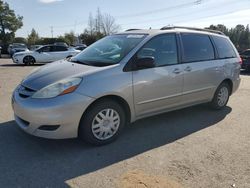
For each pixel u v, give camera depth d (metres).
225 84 6.33
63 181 3.37
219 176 3.56
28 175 3.48
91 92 4.02
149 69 4.66
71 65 4.58
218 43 6.14
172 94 5.07
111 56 4.63
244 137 4.84
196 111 6.26
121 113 4.46
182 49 5.27
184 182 3.40
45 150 4.13
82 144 4.35
